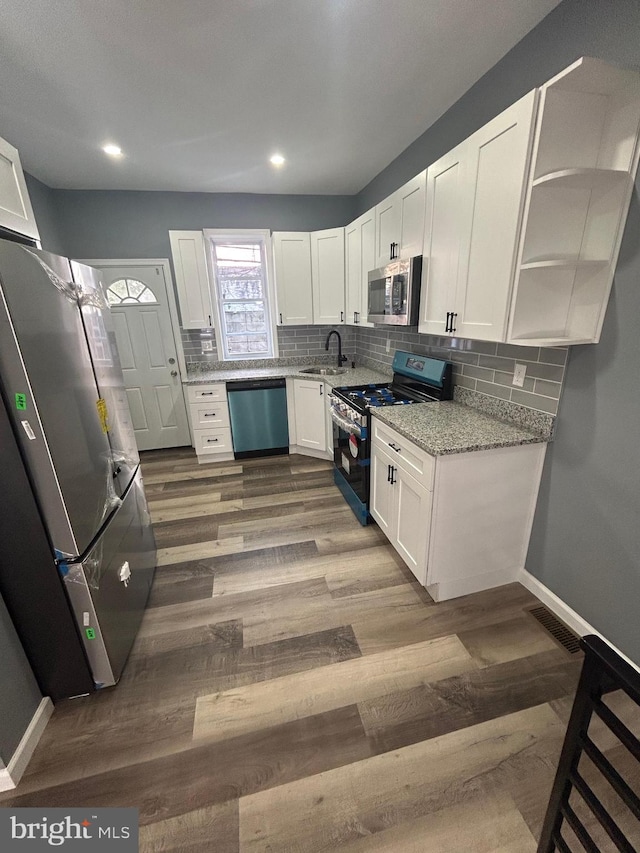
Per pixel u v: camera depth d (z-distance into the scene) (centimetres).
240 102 210
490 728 133
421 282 217
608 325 141
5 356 108
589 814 112
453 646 166
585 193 141
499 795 114
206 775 121
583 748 75
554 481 174
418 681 151
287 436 396
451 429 185
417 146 260
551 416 170
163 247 377
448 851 103
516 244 144
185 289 368
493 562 194
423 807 112
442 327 199
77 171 303
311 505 292
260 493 314
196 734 133
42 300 122
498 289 155
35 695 136
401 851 103
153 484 339
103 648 143
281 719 138
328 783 118
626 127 128
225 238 393
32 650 134
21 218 143
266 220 390
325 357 435
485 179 156
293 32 158
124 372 401
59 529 125
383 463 222
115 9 143
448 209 185
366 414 235
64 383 131
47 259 127
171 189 357
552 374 167
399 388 284
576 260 139
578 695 74
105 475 156
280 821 110
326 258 365
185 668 159
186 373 412
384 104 216
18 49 164
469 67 185
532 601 190
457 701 142
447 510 175
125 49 166
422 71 187
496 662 158
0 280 103
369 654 163
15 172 142
